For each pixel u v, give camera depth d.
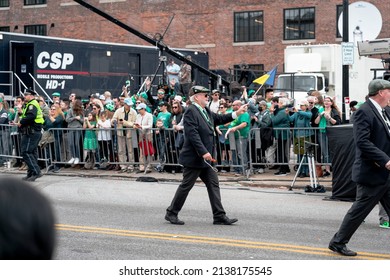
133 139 17.06
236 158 16.22
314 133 15.27
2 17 45.53
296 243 9.08
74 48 26.27
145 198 13.29
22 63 25.31
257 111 18.44
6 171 18.05
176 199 10.45
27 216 1.68
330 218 11.12
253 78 28.59
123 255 8.23
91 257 8.09
